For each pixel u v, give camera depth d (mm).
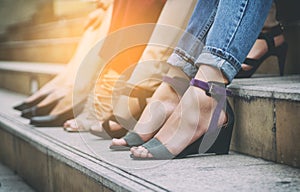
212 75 1447
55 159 1756
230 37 1413
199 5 1521
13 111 2754
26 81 3652
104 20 2125
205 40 1521
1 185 2129
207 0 1508
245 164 1429
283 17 1942
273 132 1438
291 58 2016
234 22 1409
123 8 1857
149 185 1248
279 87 1473
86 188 1509
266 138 1465
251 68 1817
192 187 1227
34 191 2023
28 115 2379
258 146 1497
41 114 2262
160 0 1823
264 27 1846
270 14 1845
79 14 3715
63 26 3916
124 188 1264
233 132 1596
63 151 1674
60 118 2170
